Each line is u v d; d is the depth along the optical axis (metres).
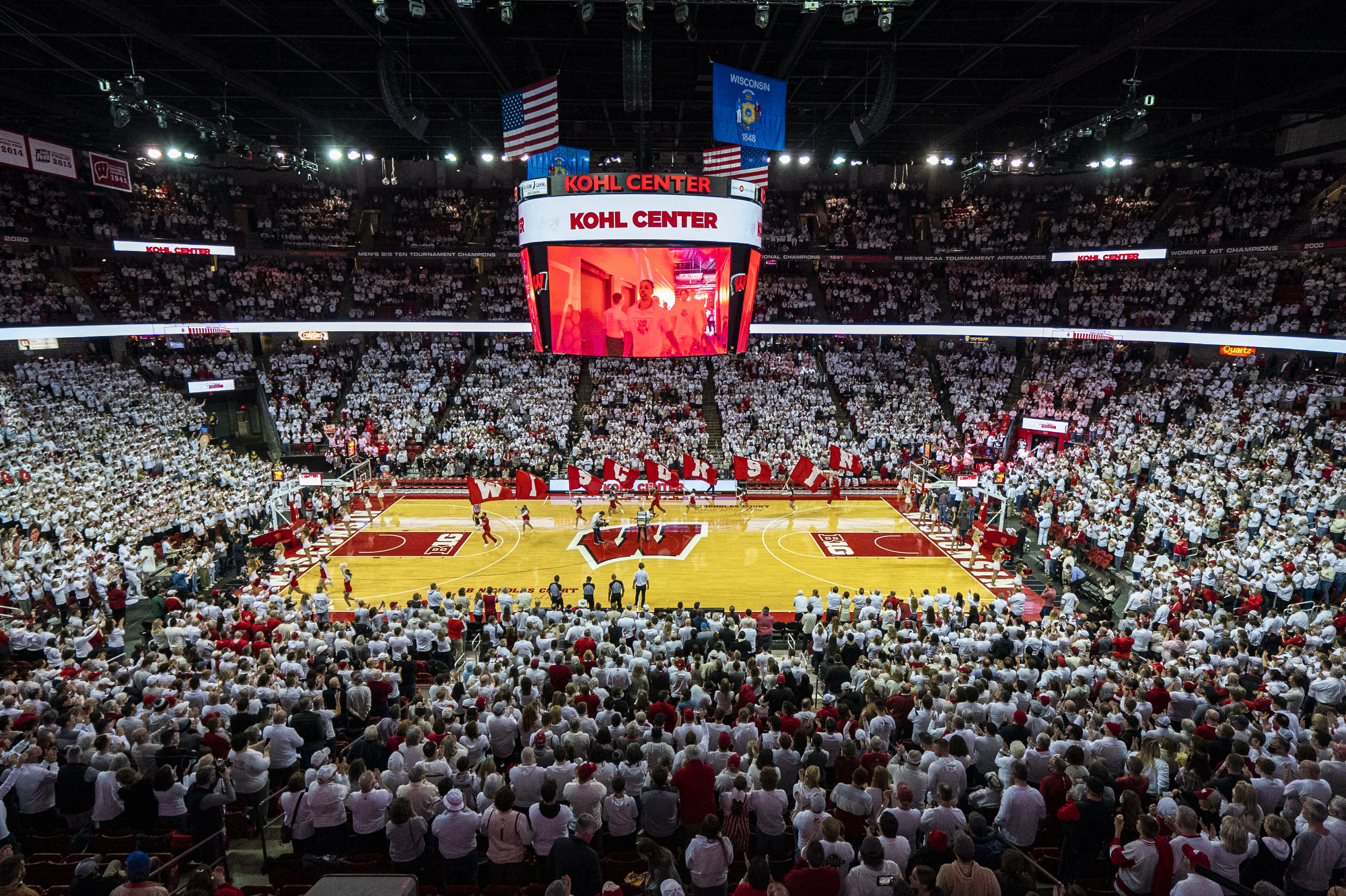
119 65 26.86
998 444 41.66
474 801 9.62
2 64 27.09
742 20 23.72
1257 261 40.62
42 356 39.56
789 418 43.47
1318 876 7.80
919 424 43.25
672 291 24.09
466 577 28.16
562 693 12.49
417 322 46.06
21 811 10.10
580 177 23.17
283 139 39.84
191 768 10.17
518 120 23.45
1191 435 35.75
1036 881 9.02
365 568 29.14
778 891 6.34
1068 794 8.62
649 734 11.12
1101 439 38.97
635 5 16.89
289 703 13.58
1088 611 25.33
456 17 20.02
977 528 31.52
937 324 46.25
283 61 26.59
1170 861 7.29
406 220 49.81
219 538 29.98
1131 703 12.32
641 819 9.62
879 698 13.08
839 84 30.75
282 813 10.41
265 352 49.28
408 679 16.27
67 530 26.58
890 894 6.73
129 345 43.47
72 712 11.87
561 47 26.91
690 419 43.38
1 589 22.19
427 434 43.38
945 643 19.08
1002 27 23.31
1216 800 8.48
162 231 41.66
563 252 23.73
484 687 13.48
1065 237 46.41
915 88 30.55
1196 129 31.78
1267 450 31.95
